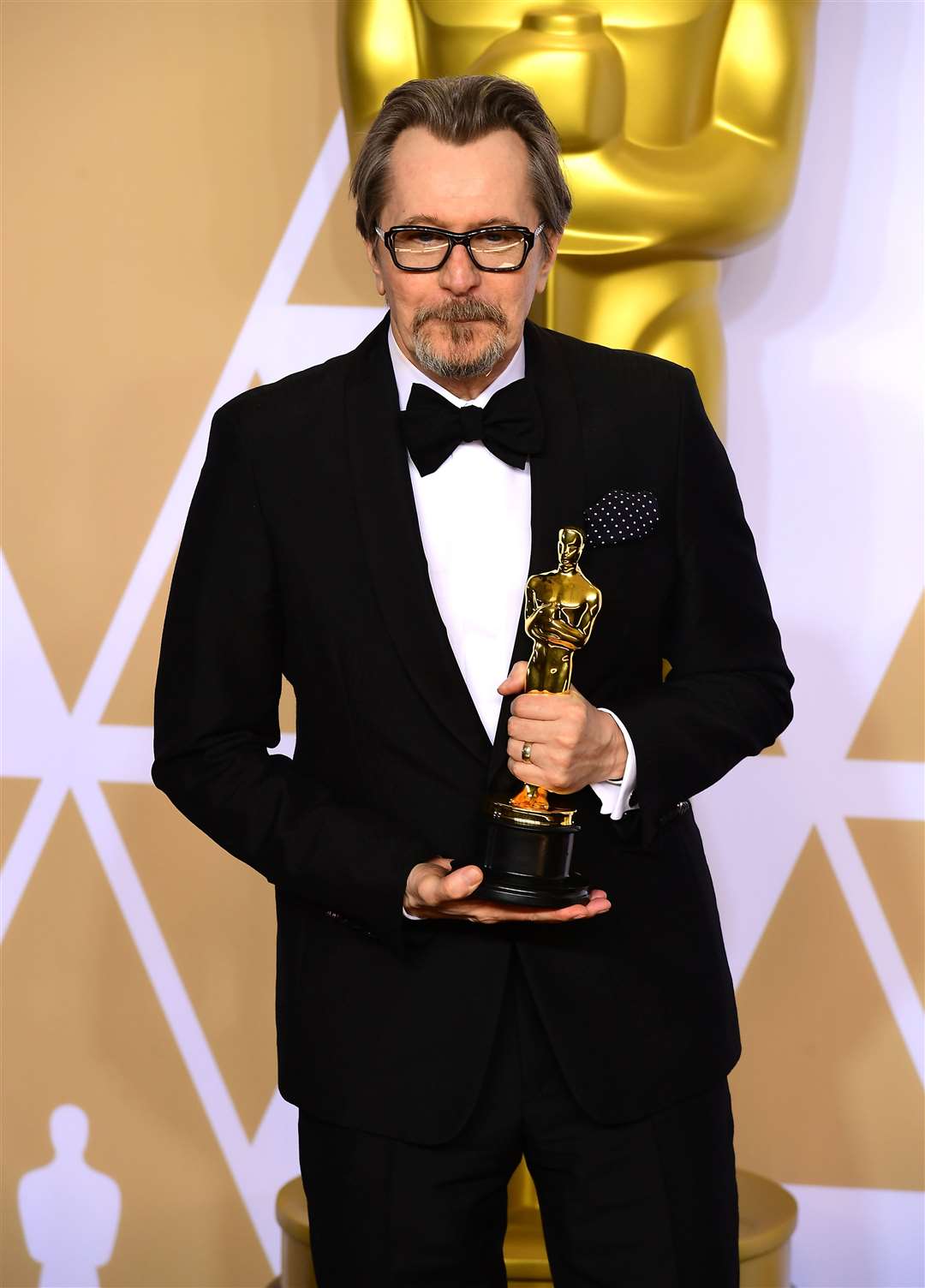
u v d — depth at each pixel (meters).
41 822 4.62
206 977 4.64
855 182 4.47
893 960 4.57
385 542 2.60
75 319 4.53
